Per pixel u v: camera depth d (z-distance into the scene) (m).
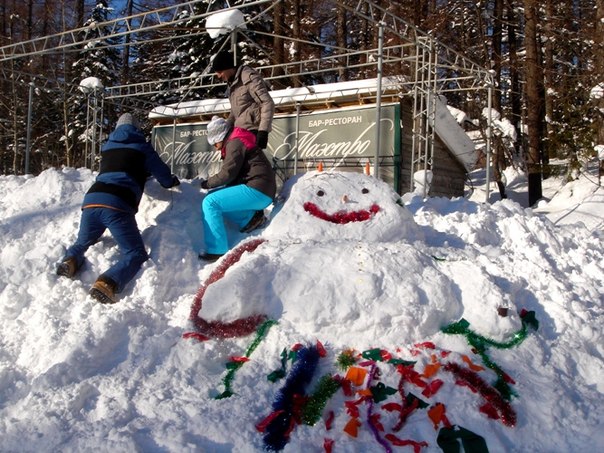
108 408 3.15
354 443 2.98
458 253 4.54
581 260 5.05
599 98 12.84
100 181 4.53
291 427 3.05
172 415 3.11
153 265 4.44
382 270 3.84
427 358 3.51
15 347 3.80
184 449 2.81
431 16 17.19
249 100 5.16
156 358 3.56
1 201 5.51
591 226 11.21
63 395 3.20
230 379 3.42
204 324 3.76
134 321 3.87
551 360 3.63
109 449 2.79
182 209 5.04
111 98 14.78
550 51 19.00
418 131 11.62
